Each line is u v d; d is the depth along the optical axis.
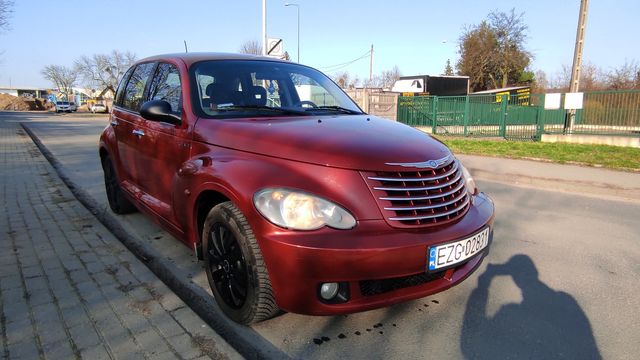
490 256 4.54
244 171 2.84
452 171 3.10
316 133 3.02
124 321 3.03
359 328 3.07
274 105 3.95
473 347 2.88
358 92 21.97
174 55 4.44
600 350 2.88
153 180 4.22
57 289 3.51
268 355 2.75
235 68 4.15
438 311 3.34
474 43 51.22
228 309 3.05
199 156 3.33
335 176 2.66
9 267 3.95
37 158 11.48
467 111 20.66
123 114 5.07
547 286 3.82
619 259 4.50
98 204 6.35
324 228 2.54
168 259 4.27
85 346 2.73
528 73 51.94
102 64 76.69
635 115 16.09
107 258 4.18
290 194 2.60
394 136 3.17
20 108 86.44
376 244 2.52
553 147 13.89
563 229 5.57
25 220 5.47
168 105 3.73
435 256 2.69
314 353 2.78
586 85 37.81
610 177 8.86
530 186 8.66
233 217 2.81
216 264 3.13
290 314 3.22
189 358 2.62
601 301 3.56
